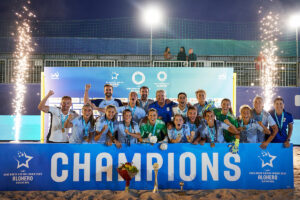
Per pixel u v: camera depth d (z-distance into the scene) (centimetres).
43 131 780
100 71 775
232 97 774
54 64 1110
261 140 524
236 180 470
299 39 1488
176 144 469
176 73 776
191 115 512
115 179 464
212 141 482
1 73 1140
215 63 1116
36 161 461
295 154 833
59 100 775
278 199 416
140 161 466
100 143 467
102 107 713
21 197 423
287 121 533
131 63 1124
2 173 457
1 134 1048
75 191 450
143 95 675
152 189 464
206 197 421
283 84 1122
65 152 463
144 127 522
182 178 467
